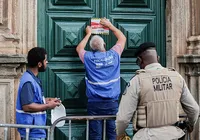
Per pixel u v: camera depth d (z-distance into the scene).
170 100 4.93
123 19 7.12
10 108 6.33
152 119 4.88
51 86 6.86
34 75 5.46
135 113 4.94
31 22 6.64
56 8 6.91
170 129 4.91
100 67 6.31
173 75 5.00
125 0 7.12
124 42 6.62
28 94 5.28
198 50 6.95
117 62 6.41
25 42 6.61
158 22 7.23
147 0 7.21
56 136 6.84
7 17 6.42
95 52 6.39
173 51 7.12
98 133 6.37
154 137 4.85
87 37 6.65
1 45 6.36
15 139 6.41
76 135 6.87
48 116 6.84
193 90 6.98
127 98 4.88
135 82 4.90
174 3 7.12
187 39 7.11
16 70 6.41
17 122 5.43
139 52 5.07
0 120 6.30
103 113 6.32
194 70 6.96
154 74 4.95
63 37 6.88
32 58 5.44
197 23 7.07
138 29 7.14
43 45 6.85
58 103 5.44
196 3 7.07
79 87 6.91
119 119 4.88
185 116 5.39
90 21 7.00
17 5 6.50
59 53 6.88
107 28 6.85
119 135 4.96
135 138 4.90
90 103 6.34
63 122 5.83
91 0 7.02
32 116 5.39
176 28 7.12
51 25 6.89
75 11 6.96
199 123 6.93
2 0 6.40
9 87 6.32
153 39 7.21
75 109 6.93
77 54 6.93
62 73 6.91
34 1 6.67
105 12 7.07
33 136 5.33
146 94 4.88
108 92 6.32
